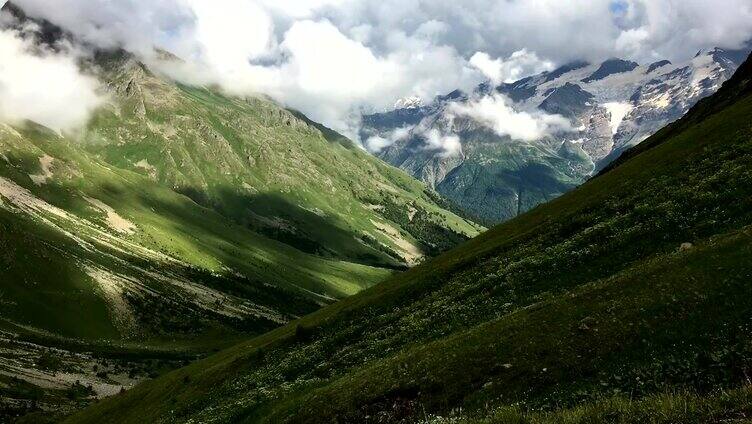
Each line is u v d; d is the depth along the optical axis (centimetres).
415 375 3888
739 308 2698
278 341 7819
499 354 3541
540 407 2753
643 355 2752
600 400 2225
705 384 2330
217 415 5575
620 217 5578
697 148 6750
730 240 3428
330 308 10419
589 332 3197
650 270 3616
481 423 2283
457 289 6384
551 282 5028
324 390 4619
